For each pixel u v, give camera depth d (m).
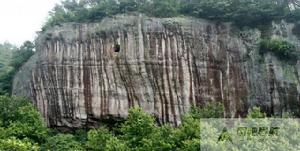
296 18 58.09
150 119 42.91
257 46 56.38
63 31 57.78
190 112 47.31
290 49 55.97
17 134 47.31
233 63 55.31
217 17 56.12
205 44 54.47
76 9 61.81
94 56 55.38
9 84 69.50
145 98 52.72
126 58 53.81
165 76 52.81
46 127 54.22
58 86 56.88
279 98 54.94
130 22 54.53
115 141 40.81
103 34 55.34
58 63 57.19
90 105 54.75
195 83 53.09
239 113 54.09
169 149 39.12
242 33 56.78
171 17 55.16
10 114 51.31
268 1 58.31
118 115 53.34
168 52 53.25
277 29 57.09
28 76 61.75
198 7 55.97
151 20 54.00
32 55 66.31
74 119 55.53
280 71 55.50
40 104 58.44
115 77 54.06
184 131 39.66
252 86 55.16
